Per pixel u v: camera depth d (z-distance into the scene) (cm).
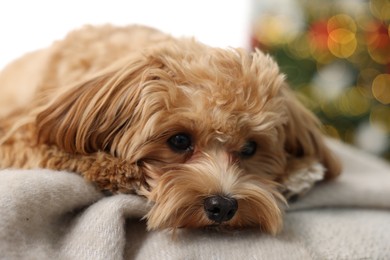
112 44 50
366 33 80
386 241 41
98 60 48
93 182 39
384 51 80
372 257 40
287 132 46
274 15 90
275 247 37
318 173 45
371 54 80
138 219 39
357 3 81
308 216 44
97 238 34
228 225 38
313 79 82
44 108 41
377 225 43
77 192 37
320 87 82
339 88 82
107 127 40
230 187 38
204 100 39
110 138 41
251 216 39
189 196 37
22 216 33
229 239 38
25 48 80
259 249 37
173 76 40
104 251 34
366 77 81
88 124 40
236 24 95
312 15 82
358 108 82
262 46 85
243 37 96
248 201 38
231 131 40
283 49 82
